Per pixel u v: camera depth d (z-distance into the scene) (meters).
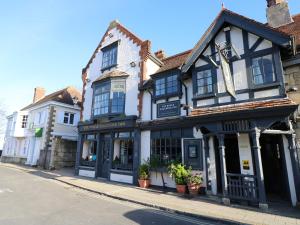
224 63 8.59
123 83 14.48
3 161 28.03
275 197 8.91
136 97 13.62
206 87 10.12
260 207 7.34
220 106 9.42
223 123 8.81
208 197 9.05
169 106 11.81
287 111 7.45
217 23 10.02
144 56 13.82
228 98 9.30
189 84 11.35
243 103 8.84
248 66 9.05
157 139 12.03
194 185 9.45
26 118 26.33
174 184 10.72
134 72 14.20
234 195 8.02
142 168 11.70
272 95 8.33
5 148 29.16
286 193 8.21
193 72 10.63
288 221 6.12
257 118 8.05
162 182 11.20
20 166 21.31
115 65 15.53
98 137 15.18
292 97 8.50
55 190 10.34
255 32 8.88
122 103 14.15
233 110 8.48
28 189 10.28
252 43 9.19
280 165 9.41
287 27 10.67
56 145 19.78
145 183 11.41
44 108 23.05
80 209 7.17
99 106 15.09
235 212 6.99
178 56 14.17
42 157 20.56
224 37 10.03
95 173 14.62
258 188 7.58
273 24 11.38
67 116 23.02
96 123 15.13
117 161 14.03
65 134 22.23
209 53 10.37
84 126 16.14
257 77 8.84
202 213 6.85
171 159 11.13
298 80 8.52
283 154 8.20
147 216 6.67
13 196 8.75
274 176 9.59
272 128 8.69
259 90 8.66
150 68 14.16
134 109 13.50
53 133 21.30
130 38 15.16
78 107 23.97
